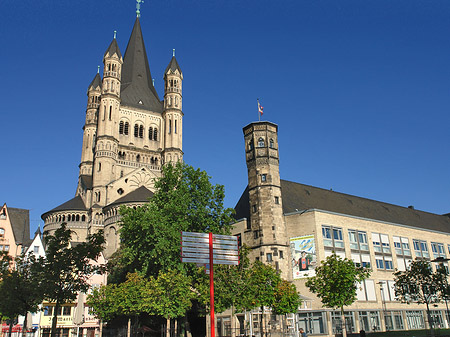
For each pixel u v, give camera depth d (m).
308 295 59.31
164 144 114.44
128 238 52.06
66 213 97.06
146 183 103.12
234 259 31.36
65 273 39.78
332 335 56.41
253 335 50.44
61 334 65.56
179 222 52.12
